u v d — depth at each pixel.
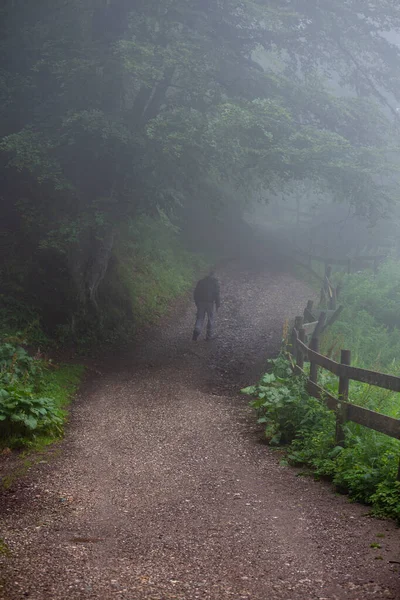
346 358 7.45
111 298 17.98
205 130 14.50
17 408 8.48
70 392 11.82
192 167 15.20
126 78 15.54
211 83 16.08
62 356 14.49
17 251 16.39
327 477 6.86
